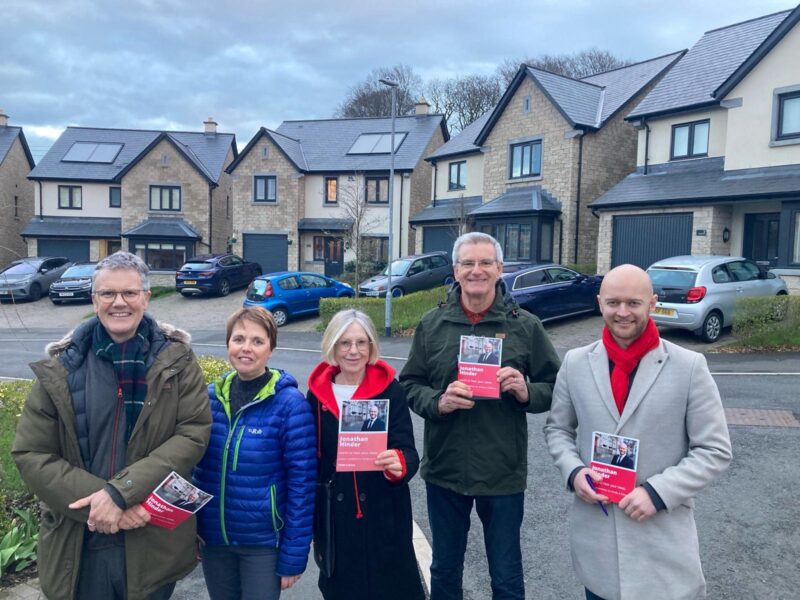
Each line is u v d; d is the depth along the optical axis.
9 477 4.77
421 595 2.93
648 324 2.57
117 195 32.69
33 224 32.47
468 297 3.18
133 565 2.53
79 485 2.40
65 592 2.49
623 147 21.94
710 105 17.12
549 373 3.20
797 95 15.34
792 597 3.56
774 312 11.45
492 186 23.77
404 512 2.88
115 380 2.55
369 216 29.03
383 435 2.76
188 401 2.62
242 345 2.81
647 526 2.47
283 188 29.80
